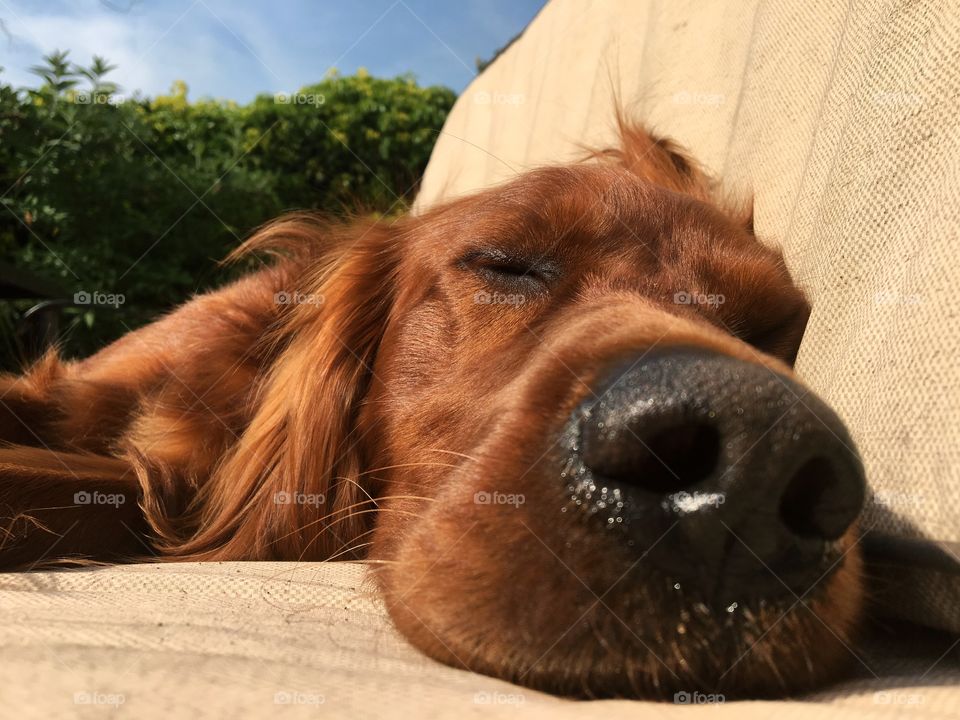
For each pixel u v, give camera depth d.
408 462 0.21
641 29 0.40
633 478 0.12
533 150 0.51
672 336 0.15
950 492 0.13
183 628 0.12
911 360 0.15
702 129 0.32
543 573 0.13
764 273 0.20
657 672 0.12
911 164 0.17
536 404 0.15
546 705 0.10
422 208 0.31
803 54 0.25
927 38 0.18
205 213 0.67
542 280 0.20
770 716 0.10
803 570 0.12
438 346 0.21
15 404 0.27
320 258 0.28
